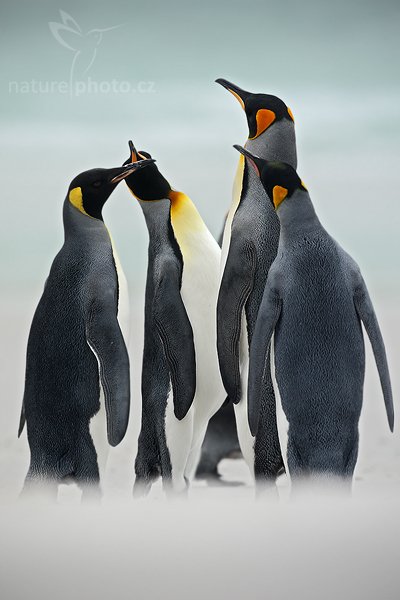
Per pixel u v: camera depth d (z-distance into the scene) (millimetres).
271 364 16828
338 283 16391
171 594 11641
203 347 19156
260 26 99938
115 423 17266
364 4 99062
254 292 18094
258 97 19891
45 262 56781
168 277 18969
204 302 19203
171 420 18891
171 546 13031
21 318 45312
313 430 16188
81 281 18156
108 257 18562
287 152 19641
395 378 32469
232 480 22844
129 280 49750
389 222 59906
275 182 17094
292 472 16391
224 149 74562
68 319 17953
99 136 80188
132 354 35125
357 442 16328
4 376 34500
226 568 12250
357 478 20203
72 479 17859
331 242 16766
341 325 16219
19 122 83438
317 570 12211
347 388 16141
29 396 18062
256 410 16562
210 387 19359
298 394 16250
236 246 18234
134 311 43781
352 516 14305
